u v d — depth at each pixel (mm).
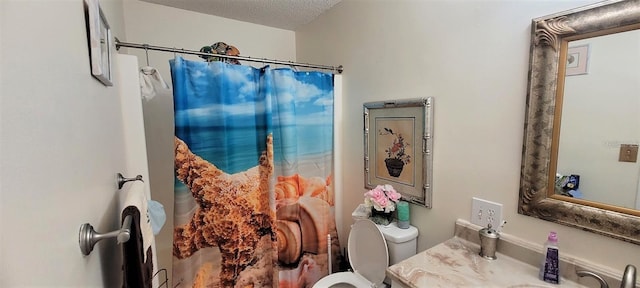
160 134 2008
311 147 2002
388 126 1712
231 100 1655
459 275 1065
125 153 1344
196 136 1556
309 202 2021
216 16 2291
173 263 1564
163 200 2045
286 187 1895
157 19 2074
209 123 1592
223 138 1635
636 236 851
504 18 1122
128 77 1367
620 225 877
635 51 825
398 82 1631
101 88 853
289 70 1827
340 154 2146
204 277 1630
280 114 1828
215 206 1641
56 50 473
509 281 1018
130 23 1989
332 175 2139
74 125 551
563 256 1019
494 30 1158
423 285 1010
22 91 347
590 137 933
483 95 1220
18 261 320
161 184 2031
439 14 1371
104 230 755
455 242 1327
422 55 1474
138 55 2029
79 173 562
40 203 383
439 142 1434
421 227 1573
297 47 2639
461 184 1347
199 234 1604
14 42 331
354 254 1741
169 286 1955
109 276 782
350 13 1956
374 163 1846
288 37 2637
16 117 330
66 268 460
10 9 322
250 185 1763
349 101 2033
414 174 1568
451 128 1367
